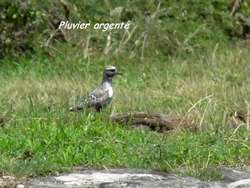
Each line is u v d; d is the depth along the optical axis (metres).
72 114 13.10
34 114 13.17
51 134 11.91
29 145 11.43
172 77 17.47
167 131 12.94
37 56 19.09
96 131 12.19
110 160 11.09
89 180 10.30
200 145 11.87
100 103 13.51
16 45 19.30
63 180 10.27
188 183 10.31
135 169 10.90
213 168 10.96
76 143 11.62
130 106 14.27
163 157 11.20
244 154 11.59
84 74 17.88
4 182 10.02
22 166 10.57
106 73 13.69
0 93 15.09
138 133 12.33
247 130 12.84
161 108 14.27
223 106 14.35
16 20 19.28
